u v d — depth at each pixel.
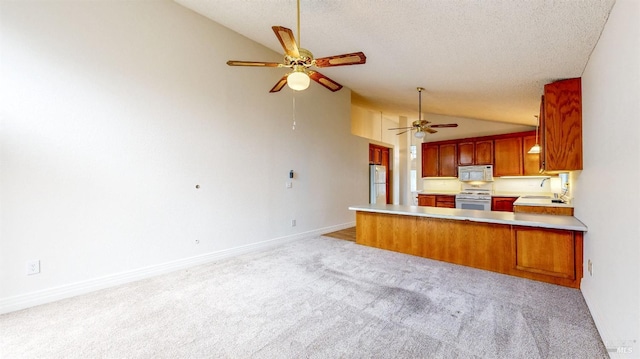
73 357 1.68
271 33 3.70
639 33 1.37
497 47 2.68
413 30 2.68
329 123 5.47
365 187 6.62
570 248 2.66
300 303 2.38
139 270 2.96
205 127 3.53
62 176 2.50
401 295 2.52
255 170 4.11
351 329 1.98
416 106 6.01
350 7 2.57
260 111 4.18
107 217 2.76
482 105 4.84
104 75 2.73
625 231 1.53
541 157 3.65
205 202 3.52
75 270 2.57
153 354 1.71
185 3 3.25
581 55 2.48
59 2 2.48
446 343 1.80
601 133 2.09
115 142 2.80
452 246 3.44
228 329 1.99
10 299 2.26
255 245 4.09
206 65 3.53
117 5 2.81
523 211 3.91
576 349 1.73
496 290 2.61
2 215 2.24
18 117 2.29
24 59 2.31
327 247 4.26
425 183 7.18
